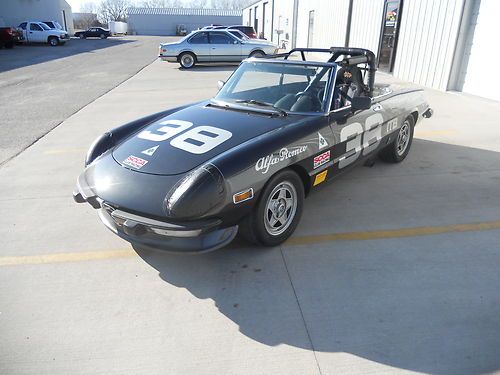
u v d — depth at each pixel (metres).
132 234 2.87
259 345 2.43
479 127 7.07
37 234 3.73
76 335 2.53
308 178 3.55
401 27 11.97
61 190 4.73
